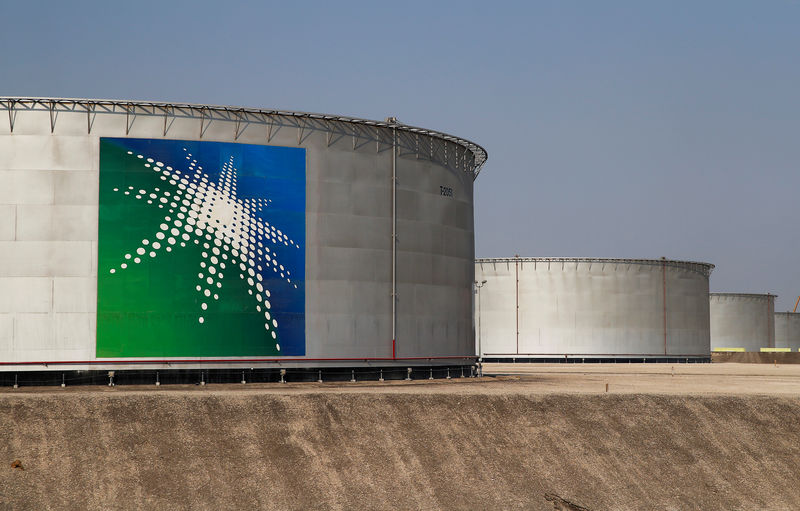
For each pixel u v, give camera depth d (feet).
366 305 188.96
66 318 171.94
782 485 138.10
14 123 174.50
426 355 197.98
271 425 128.77
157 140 177.68
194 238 176.55
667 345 408.67
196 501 111.96
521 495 124.77
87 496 109.91
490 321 402.11
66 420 122.31
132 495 111.24
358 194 189.98
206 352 175.42
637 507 127.03
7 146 173.99
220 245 177.88
